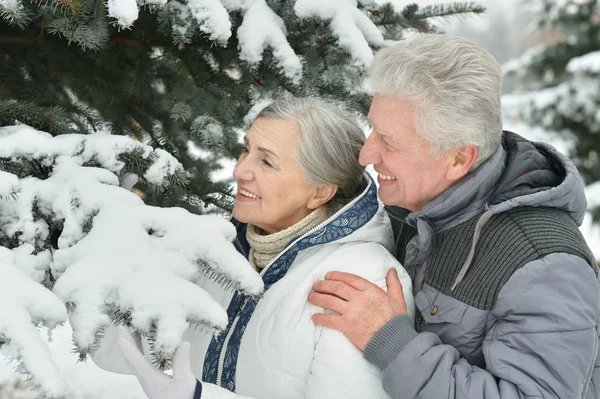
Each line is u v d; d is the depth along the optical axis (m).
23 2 1.91
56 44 2.23
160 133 2.46
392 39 2.43
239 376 1.58
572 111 8.12
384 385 1.43
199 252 1.37
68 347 3.04
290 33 2.15
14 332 1.12
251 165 1.66
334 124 1.64
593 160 8.23
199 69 2.20
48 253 1.39
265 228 1.74
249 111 2.21
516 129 8.41
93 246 1.33
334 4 2.03
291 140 1.62
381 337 1.43
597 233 7.86
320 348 1.48
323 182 1.66
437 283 1.54
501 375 1.36
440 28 2.55
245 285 1.34
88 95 2.38
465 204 1.54
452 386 1.36
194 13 1.84
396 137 1.49
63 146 1.52
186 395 1.34
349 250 1.64
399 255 1.78
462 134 1.45
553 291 1.36
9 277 1.20
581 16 8.60
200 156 2.61
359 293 1.48
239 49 1.99
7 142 1.45
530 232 1.44
